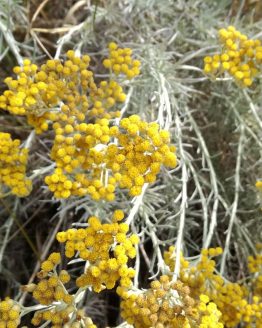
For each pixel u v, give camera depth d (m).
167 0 0.27
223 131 0.27
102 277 0.15
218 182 0.24
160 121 0.20
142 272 0.24
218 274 0.19
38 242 0.25
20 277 0.25
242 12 0.29
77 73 0.19
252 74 0.21
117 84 0.20
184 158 0.22
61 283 0.15
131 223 0.21
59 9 0.29
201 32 0.28
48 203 0.26
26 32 0.27
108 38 0.28
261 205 0.23
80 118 0.19
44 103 0.18
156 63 0.24
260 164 0.25
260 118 0.26
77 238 0.15
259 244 0.22
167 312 0.15
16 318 0.15
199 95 0.28
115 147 0.16
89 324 0.15
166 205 0.23
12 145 0.18
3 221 0.25
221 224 0.26
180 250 0.19
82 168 0.17
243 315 0.18
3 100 0.18
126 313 0.16
